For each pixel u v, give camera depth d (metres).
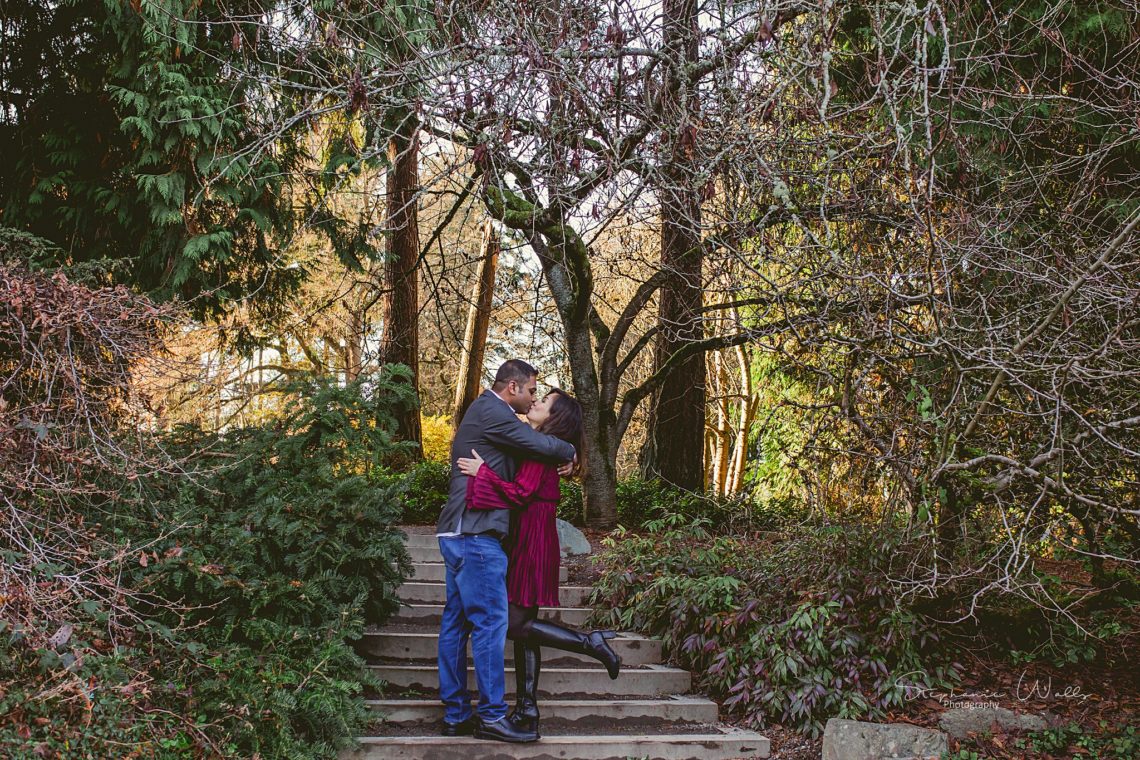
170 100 8.09
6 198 8.96
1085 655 5.30
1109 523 5.20
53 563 3.91
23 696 3.19
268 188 9.18
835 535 5.51
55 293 4.04
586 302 8.80
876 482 5.53
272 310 10.53
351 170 8.73
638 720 5.12
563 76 4.91
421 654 5.56
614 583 6.32
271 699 3.99
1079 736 4.66
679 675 5.56
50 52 9.01
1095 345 4.78
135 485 4.46
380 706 4.78
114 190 8.76
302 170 9.34
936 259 4.67
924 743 4.60
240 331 10.43
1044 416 4.48
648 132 5.64
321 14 6.09
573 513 9.89
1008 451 5.12
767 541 6.64
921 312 5.04
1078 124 6.29
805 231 4.46
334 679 4.38
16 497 3.84
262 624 4.46
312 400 5.38
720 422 18.88
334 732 4.27
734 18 5.32
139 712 3.70
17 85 9.02
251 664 4.22
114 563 4.10
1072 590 6.20
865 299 4.55
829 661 5.24
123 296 4.29
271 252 9.55
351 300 16.08
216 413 8.72
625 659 5.84
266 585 4.58
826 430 5.27
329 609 4.82
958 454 5.15
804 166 5.20
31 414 4.00
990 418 5.17
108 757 3.27
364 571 5.18
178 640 4.21
